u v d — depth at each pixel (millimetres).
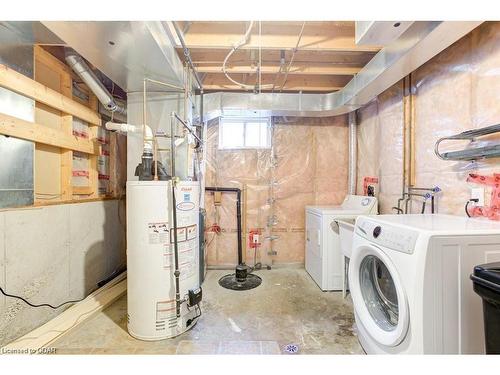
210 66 2723
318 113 3182
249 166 3609
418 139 2262
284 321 2156
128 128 2396
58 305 2203
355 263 1724
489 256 1230
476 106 1701
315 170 3631
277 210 3633
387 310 1634
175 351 1758
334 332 1986
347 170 3643
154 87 2486
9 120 1726
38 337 1835
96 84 2371
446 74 1946
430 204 2096
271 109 3025
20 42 1824
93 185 2707
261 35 2199
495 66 1575
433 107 2084
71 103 2314
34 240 1966
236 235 3607
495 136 1590
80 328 2031
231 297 2629
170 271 1911
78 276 2461
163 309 1890
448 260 1206
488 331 991
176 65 2176
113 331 1999
